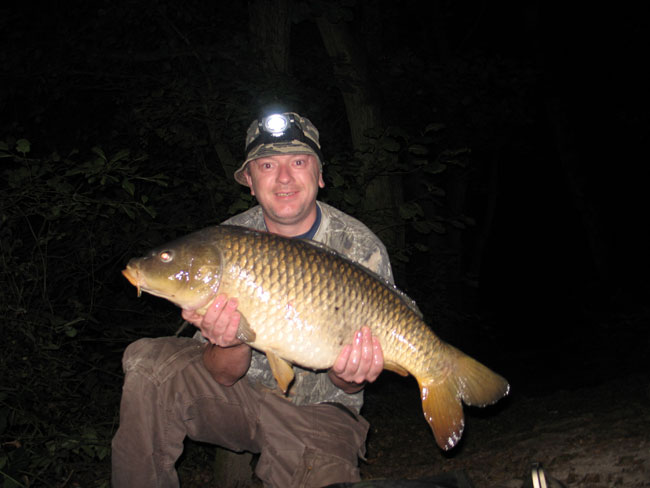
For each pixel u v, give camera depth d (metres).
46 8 2.86
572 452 1.78
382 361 1.03
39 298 2.00
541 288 9.87
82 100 3.03
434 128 2.42
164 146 2.69
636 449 1.65
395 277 3.00
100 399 2.00
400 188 3.29
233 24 3.18
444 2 5.49
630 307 5.21
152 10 2.76
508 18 6.24
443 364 1.08
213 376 1.12
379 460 2.46
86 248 2.16
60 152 2.80
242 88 2.48
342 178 2.33
